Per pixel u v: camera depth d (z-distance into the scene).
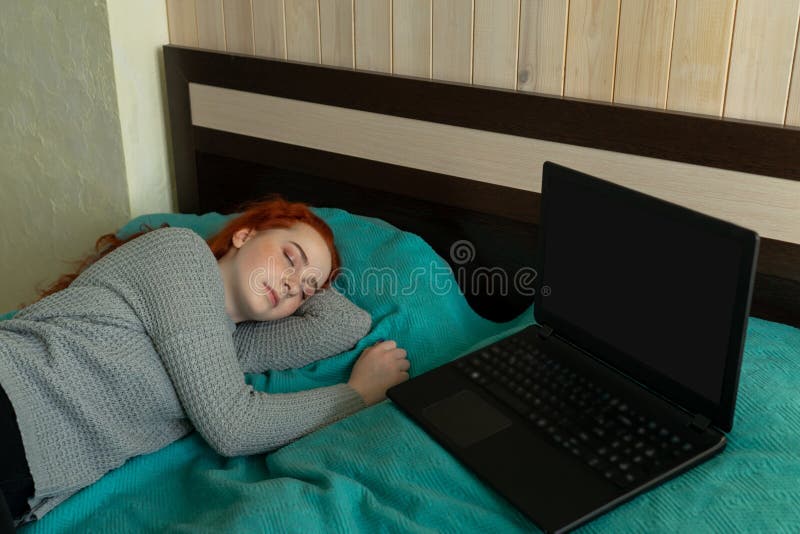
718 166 1.28
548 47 1.42
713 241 0.96
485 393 1.18
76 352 1.14
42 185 2.06
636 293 1.08
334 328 1.42
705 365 1.00
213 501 1.07
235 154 1.91
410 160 1.64
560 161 1.44
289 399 1.24
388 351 1.38
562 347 1.22
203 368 1.18
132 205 1.96
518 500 0.96
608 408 1.09
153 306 1.19
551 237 1.21
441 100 1.55
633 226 1.07
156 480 1.19
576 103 1.39
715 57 1.26
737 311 0.94
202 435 1.19
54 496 1.12
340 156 1.74
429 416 1.13
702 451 1.00
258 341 1.42
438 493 1.01
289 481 1.03
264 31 1.79
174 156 2.01
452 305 1.52
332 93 1.69
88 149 1.95
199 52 1.86
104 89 1.86
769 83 1.23
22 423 1.08
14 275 2.24
